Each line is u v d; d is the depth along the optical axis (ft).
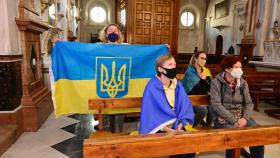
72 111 9.51
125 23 29.78
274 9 29.86
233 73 7.99
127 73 10.13
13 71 10.66
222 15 47.80
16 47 11.05
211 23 53.93
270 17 30.89
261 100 19.93
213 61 45.44
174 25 28.81
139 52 10.21
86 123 13.20
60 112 9.30
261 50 32.19
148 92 6.91
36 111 11.77
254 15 33.47
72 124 12.99
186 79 11.00
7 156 9.04
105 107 8.46
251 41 33.96
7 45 10.25
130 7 27.35
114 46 9.86
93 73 9.64
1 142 9.03
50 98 15.02
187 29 58.18
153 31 28.35
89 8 55.11
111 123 10.57
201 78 10.94
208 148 4.66
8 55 10.21
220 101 8.42
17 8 11.16
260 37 32.22
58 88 9.18
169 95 7.20
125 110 9.87
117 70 9.95
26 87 11.76
